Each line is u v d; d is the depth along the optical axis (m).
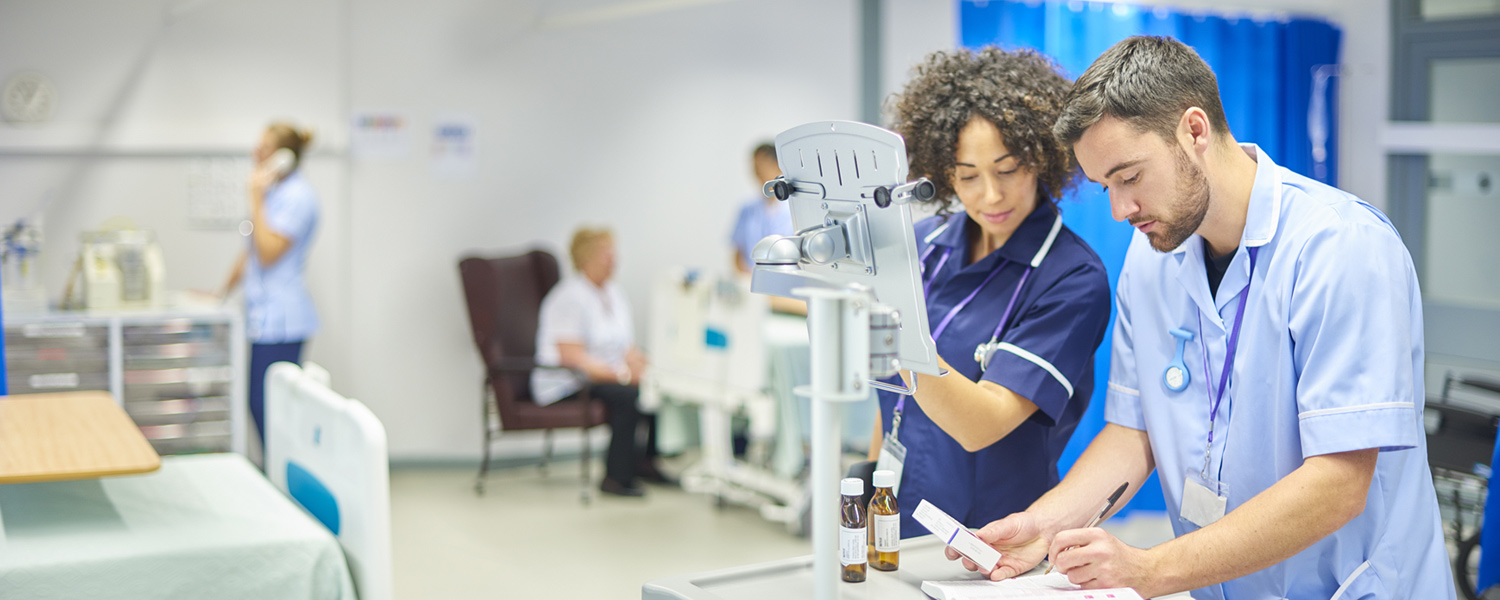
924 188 1.12
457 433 5.40
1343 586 1.34
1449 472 3.48
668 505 4.68
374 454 1.98
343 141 5.17
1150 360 1.50
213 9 4.98
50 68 4.80
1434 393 4.09
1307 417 1.27
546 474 5.19
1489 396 3.91
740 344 4.16
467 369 5.40
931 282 1.72
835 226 1.23
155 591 1.89
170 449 4.27
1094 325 1.55
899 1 5.86
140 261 4.34
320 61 5.12
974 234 1.71
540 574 3.73
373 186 5.23
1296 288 1.30
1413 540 1.37
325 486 2.24
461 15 5.27
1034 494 1.63
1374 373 1.23
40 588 1.81
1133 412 1.54
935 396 1.41
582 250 4.85
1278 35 4.77
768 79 5.77
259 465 4.97
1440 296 4.19
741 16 5.70
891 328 1.12
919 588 1.35
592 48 5.48
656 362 4.64
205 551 1.93
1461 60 4.04
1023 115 1.51
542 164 5.44
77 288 4.31
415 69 5.24
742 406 4.29
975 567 1.38
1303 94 4.80
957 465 1.62
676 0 4.80
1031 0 4.59
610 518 4.46
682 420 4.91
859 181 1.19
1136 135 1.26
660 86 5.61
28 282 4.20
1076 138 1.31
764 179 4.81
